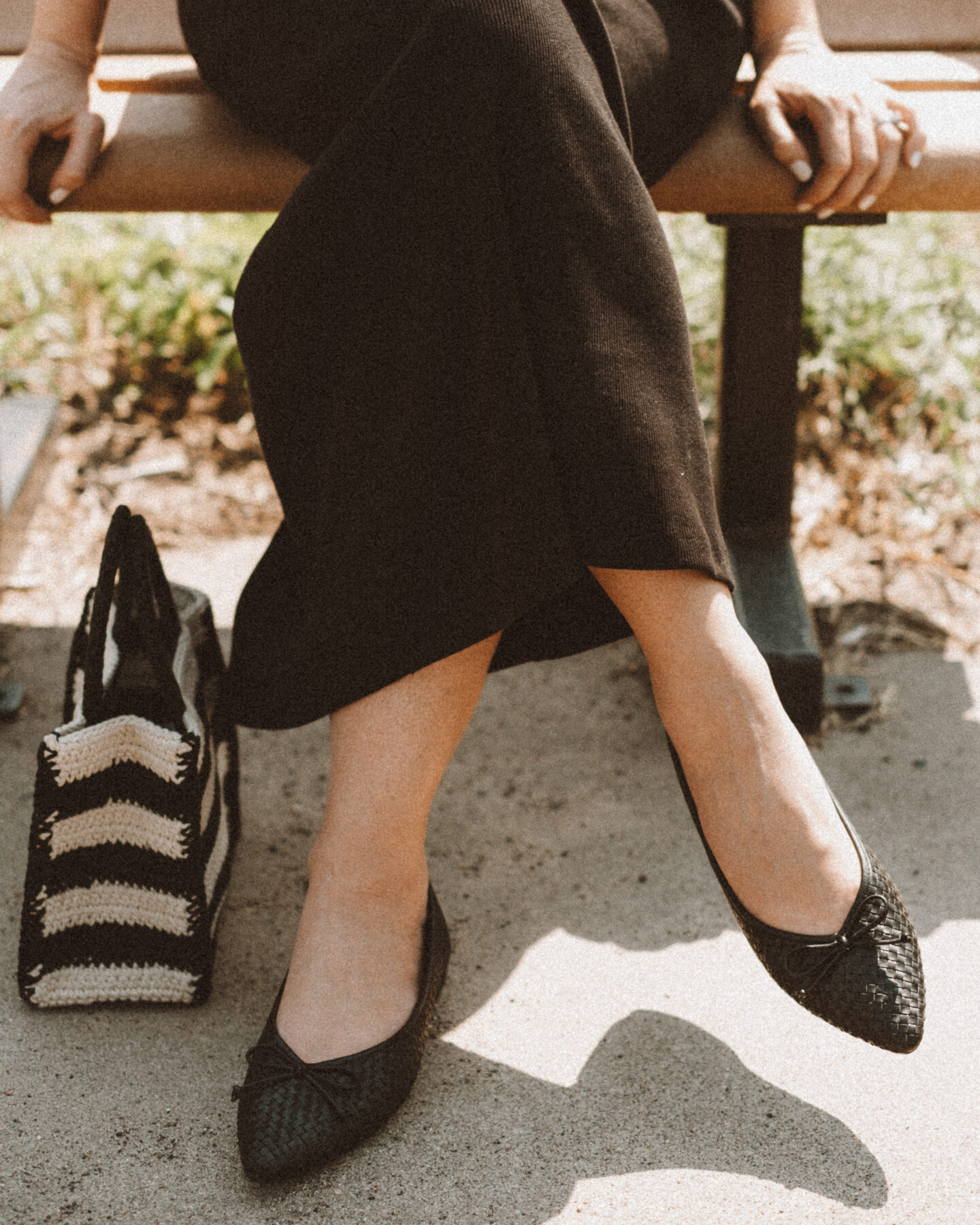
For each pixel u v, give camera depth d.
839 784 1.47
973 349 2.24
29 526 1.94
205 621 1.27
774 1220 0.94
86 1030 1.14
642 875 1.34
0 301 2.45
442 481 0.97
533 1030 1.14
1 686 1.64
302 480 1.05
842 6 1.49
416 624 1.00
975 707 1.61
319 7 1.05
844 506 2.00
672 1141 1.01
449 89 0.89
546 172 0.89
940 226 2.60
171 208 1.25
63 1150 1.01
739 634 1.00
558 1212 0.95
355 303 0.95
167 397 2.28
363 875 1.06
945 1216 0.94
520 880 1.34
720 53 1.17
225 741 1.28
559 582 1.03
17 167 1.17
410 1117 1.04
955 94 1.28
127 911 1.12
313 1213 0.96
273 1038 1.03
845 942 1.00
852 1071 1.08
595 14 0.96
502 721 1.62
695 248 2.37
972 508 1.96
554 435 0.94
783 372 1.62
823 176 1.17
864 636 1.74
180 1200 0.97
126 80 1.33
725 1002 1.16
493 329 0.95
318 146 1.10
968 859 1.34
